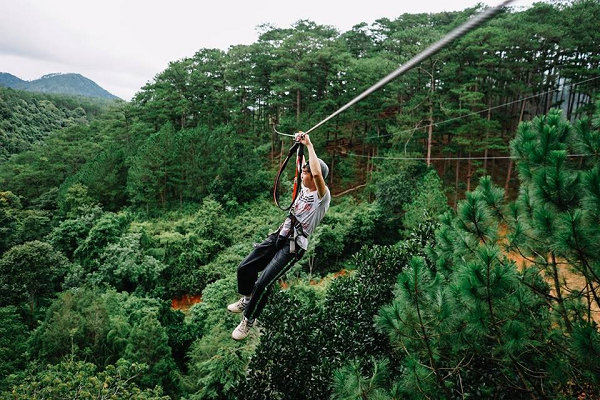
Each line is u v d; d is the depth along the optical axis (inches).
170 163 1457.9
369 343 348.8
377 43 2139.5
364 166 1590.8
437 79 1443.2
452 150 1288.1
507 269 179.3
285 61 1737.2
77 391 427.5
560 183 183.3
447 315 185.3
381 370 212.5
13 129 4015.8
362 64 1488.7
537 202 200.2
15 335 743.7
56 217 1505.9
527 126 225.9
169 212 1429.6
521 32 1213.1
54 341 647.8
